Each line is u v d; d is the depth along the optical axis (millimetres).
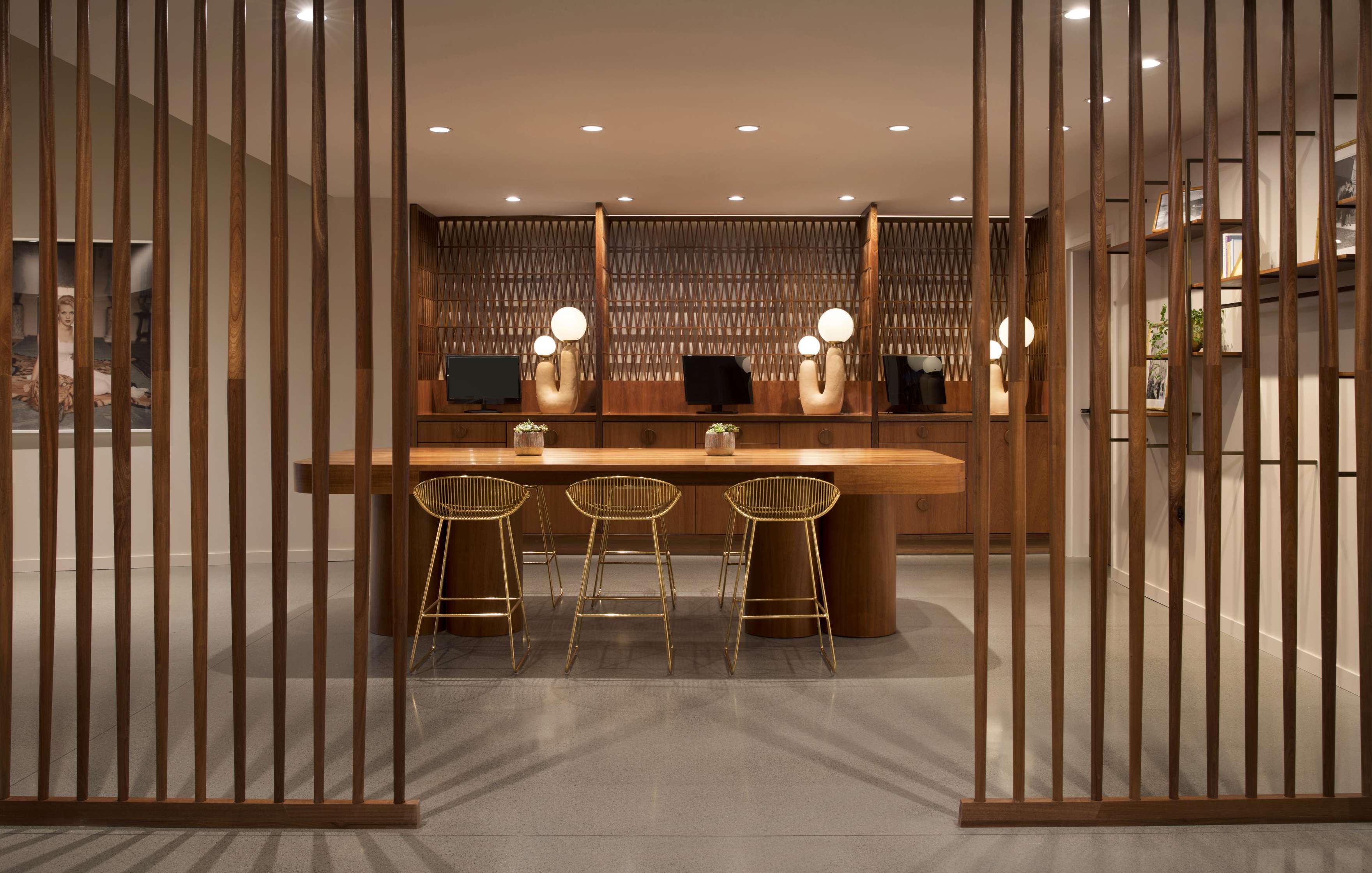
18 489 6277
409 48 3887
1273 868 2436
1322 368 2705
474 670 4152
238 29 2598
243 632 2662
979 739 2684
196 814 2658
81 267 2619
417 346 7266
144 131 6359
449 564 4793
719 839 2590
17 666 4172
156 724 2666
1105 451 2686
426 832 2621
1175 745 2697
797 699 3766
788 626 4723
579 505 4145
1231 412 4777
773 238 7715
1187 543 5191
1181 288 2684
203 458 2645
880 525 4715
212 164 6555
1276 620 4367
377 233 7156
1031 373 7570
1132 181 2668
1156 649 4504
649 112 4738
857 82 4297
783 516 4191
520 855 2494
